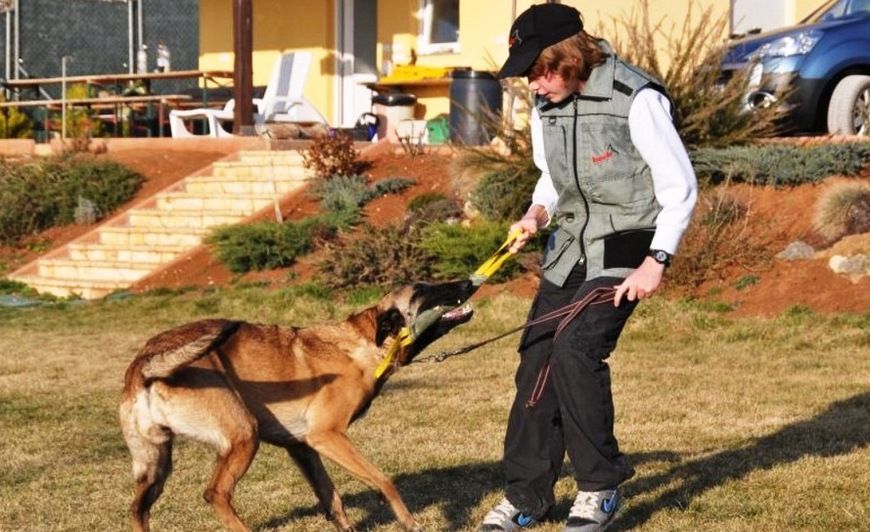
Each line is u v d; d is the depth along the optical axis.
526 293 12.71
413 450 7.54
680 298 11.97
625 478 5.48
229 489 5.39
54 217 17.67
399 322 5.70
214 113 19.08
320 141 16.27
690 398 8.87
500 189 13.96
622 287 5.19
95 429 8.42
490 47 17.77
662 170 5.17
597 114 5.28
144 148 19.16
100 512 6.38
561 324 5.40
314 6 21.27
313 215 15.41
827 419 8.03
